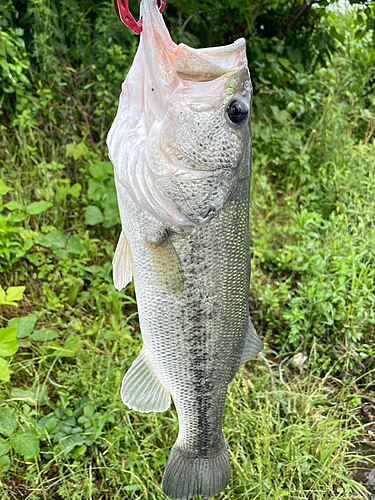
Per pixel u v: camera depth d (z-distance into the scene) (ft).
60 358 1.80
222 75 0.92
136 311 2.10
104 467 1.45
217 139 0.94
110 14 2.48
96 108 2.58
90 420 1.57
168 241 1.01
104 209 2.27
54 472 1.50
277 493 1.39
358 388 1.91
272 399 1.78
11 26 2.48
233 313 1.12
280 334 2.08
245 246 1.08
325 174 2.74
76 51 2.60
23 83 2.48
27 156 2.41
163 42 0.89
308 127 3.19
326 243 2.36
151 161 0.94
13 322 1.77
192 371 1.14
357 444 1.70
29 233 2.06
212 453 1.25
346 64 3.38
